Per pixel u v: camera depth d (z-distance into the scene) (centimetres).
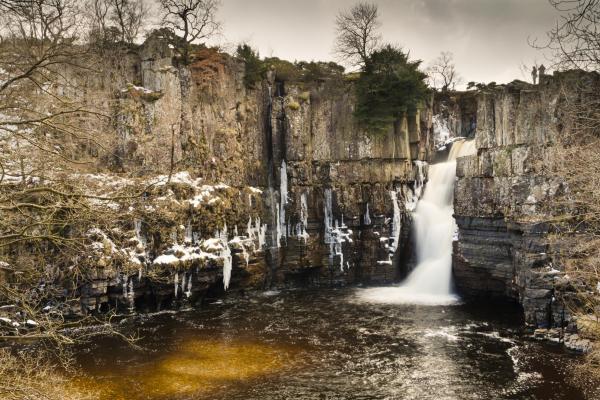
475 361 2581
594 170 1664
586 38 1058
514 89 3606
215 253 3797
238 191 4244
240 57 4497
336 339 2964
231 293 4075
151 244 3506
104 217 1472
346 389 2269
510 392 2216
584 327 2278
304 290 4381
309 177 4550
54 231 2467
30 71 1250
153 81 4112
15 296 1545
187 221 3716
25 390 1314
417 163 4756
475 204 3819
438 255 4341
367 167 4575
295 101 4538
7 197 1330
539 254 3058
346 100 4588
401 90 4478
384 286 4478
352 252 4538
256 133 4519
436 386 2289
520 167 3475
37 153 1730
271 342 2922
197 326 3238
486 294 3922
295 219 4497
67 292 3062
